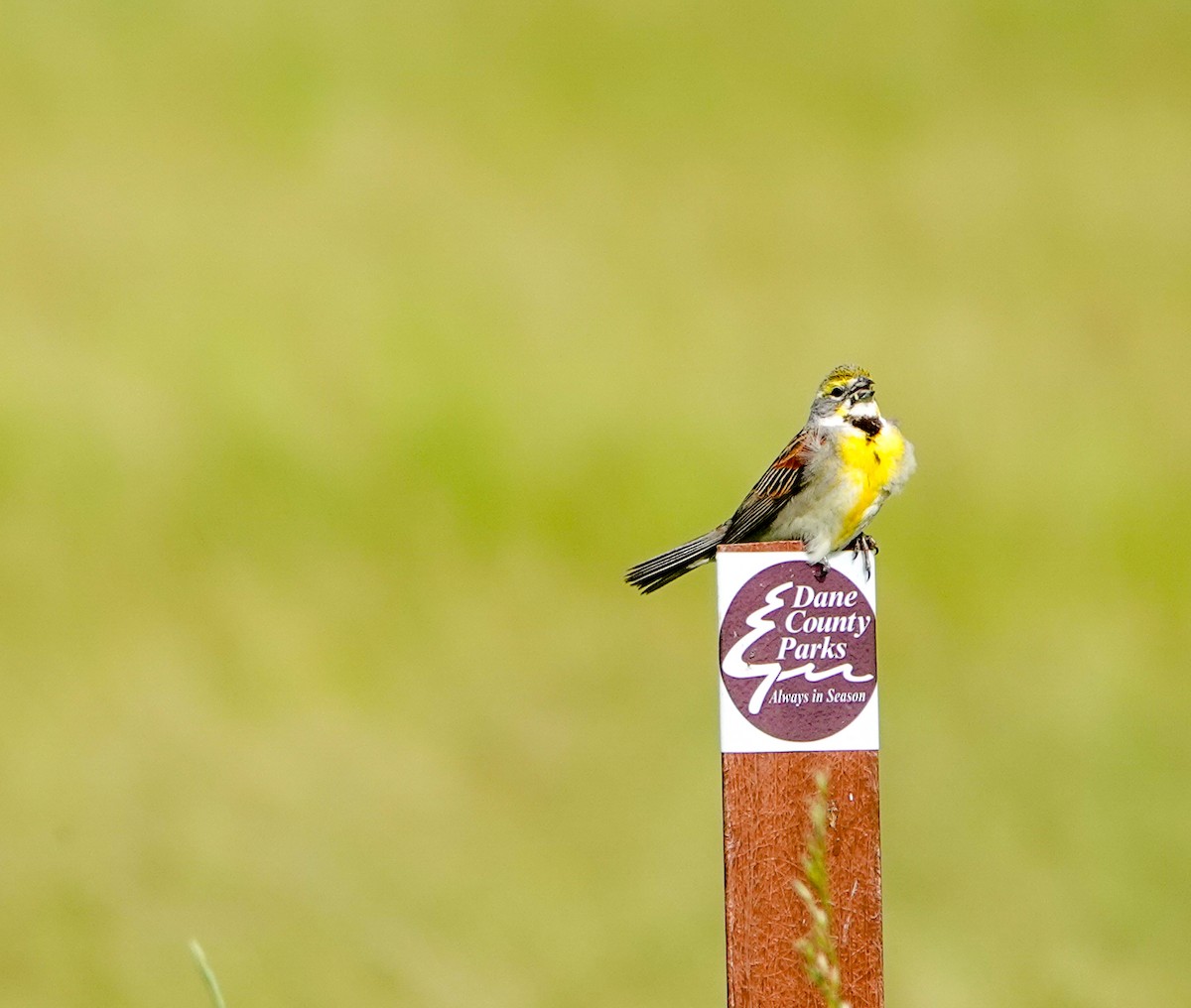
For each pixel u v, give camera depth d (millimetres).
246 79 28031
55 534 15414
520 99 28688
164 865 11250
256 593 14820
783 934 5453
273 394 17438
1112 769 12336
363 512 15992
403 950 10555
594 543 15781
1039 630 14469
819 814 5070
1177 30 29688
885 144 26234
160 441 16766
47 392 17312
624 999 10172
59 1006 9961
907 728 13016
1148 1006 10141
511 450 16891
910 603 14820
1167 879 11258
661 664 14125
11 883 11023
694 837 11797
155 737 12828
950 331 19625
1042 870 11281
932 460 16828
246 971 10219
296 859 11266
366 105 28125
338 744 12859
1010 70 28281
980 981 10344
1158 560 15250
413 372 18203
